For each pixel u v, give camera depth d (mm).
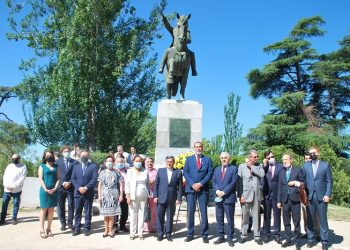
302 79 34406
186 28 13141
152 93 25609
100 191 8305
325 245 7566
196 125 12641
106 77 24047
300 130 30484
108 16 23719
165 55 13406
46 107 22828
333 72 32219
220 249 7332
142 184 8242
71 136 23547
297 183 7730
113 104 24938
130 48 23984
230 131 29953
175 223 9227
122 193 8578
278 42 33469
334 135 31031
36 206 13062
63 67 22266
